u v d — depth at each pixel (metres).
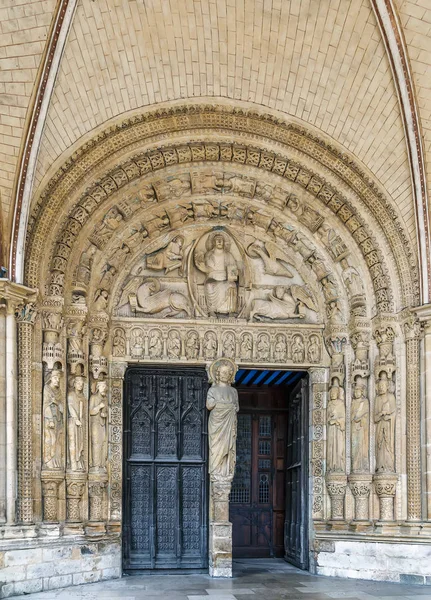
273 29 17.73
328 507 20.08
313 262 20.92
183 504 20.05
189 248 20.70
